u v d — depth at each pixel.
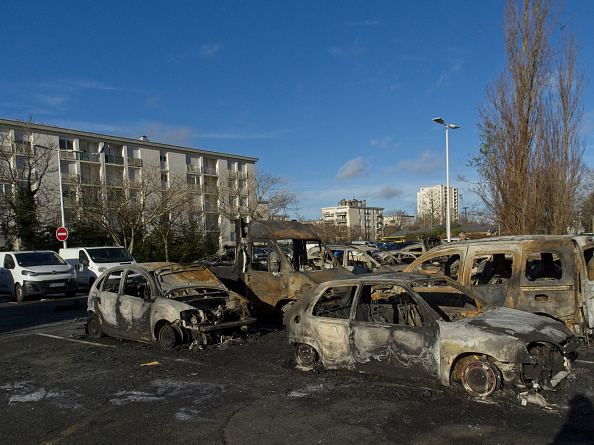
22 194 32.59
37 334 10.16
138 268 9.09
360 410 4.91
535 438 4.08
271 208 40.62
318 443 4.18
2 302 16.70
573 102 15.44
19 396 5.90
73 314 12.88
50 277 16.33
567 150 15.34
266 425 4.64
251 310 10.70
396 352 5.58
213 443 4.29
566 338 5.22
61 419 5.04
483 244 7.72
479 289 7.52
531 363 4.80
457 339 5.16
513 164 14.67
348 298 7.12
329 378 6.07
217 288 9.06
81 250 19.02
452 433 4.25
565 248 6.99
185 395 5.68
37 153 35.94
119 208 30.38
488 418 4.54
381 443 4.12
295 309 6.76
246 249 10.91
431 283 6.83
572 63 15.70
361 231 97.19
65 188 47.59
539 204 14.53
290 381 6.04
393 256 18.12
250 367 6.81
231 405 5.26
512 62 14.68
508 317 5.61
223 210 43.25
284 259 10.32
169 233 31.64
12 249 34.88
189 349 7.92
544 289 7.02
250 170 72.25
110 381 6.39
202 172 65.06
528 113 14.55
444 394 5.21
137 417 5.01
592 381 5.55
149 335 8.30
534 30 14.41
